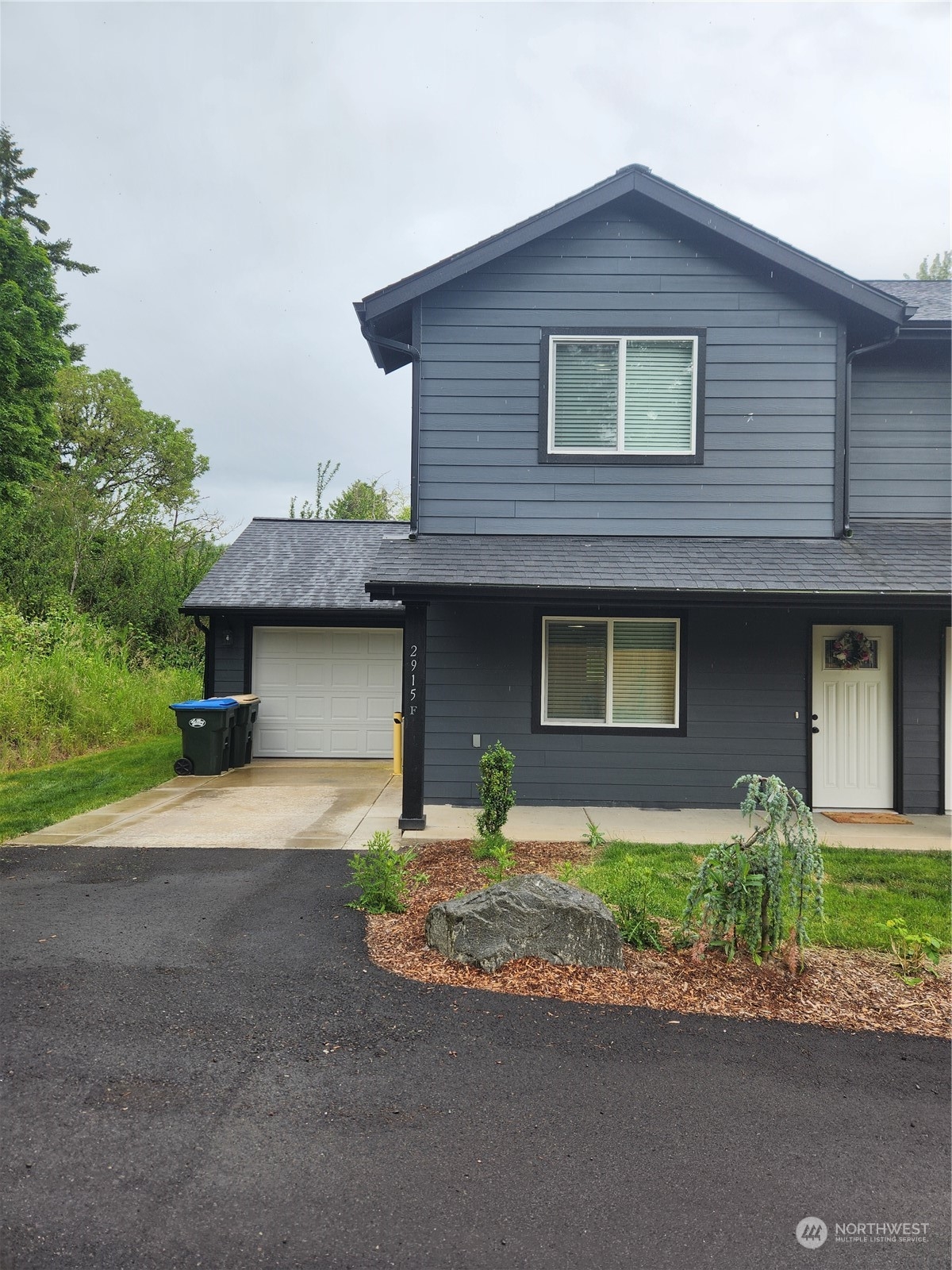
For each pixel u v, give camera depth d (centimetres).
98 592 2084
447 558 843
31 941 490
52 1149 283
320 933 507
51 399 2298
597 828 752
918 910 553
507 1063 352
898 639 926
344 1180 270
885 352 978
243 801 959
